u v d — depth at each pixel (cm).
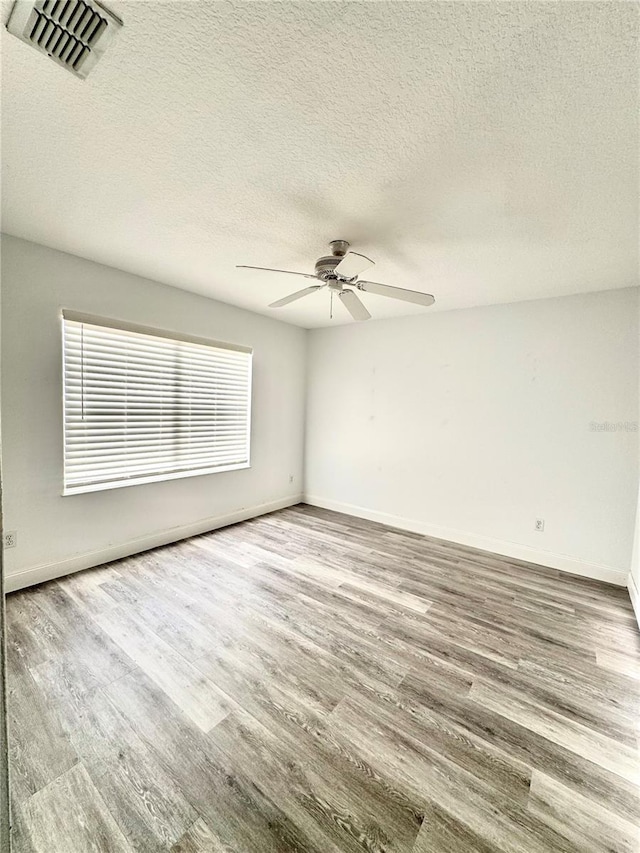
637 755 143
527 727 155
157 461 326
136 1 94
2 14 96
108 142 145
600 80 112
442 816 121
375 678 180
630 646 209
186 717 155
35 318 244
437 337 377
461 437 364
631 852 111
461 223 199
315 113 129
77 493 272
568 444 309
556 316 312
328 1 93
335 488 464
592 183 162
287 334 452
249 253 247
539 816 121
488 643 209
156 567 289
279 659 191
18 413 242
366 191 174
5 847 53
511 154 146
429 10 95
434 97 121
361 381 435
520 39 101
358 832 116
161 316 313
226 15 97
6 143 145
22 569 249
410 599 254
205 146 147
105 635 205
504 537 341
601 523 296
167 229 216
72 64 110
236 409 398
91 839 112
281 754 140
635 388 281
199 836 114
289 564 303
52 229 219
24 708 157
